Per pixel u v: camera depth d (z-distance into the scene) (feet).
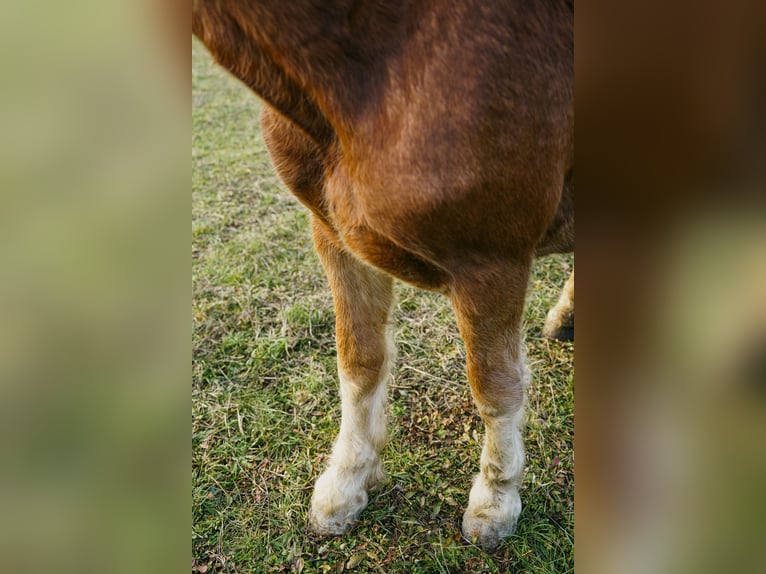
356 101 3.71
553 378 7.56
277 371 7.80
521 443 5.58
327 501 5.96
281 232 10.04
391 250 4.31
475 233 4.01
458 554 5.76
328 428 7.05
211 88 14.97
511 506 5.75
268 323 8.49
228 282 9.09
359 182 3.92
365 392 5.90
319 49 3.55
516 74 3.60
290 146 4.38
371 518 6.12
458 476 6.46
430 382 7.50
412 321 8.38
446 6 3.53
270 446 6.88
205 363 7.90
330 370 7.79
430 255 4.15
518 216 4.01
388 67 3.63
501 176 3.78
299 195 4.60
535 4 3.60
